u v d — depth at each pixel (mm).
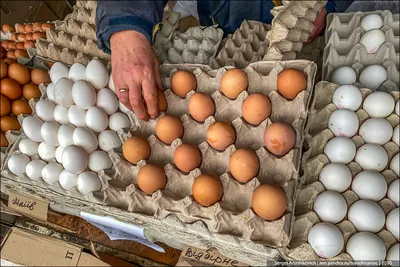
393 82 1099
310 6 989
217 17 1547
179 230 990
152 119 1087
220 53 1271
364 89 1033
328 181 940
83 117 1146
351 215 906
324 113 1035
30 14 2119
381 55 1134
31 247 1462
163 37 1312
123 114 1160
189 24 1683
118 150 1107
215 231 911
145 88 1020
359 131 1004
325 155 987
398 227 875
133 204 997
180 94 1086
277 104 986
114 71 1069
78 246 1437
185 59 1281
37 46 1414
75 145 1106
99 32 1104
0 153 1328
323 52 1269
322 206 904
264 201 859
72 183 1141
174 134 1031
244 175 924
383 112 996
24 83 1396
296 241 911
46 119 1227
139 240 1376
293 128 953
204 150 1011
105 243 1513
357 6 1319
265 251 869
